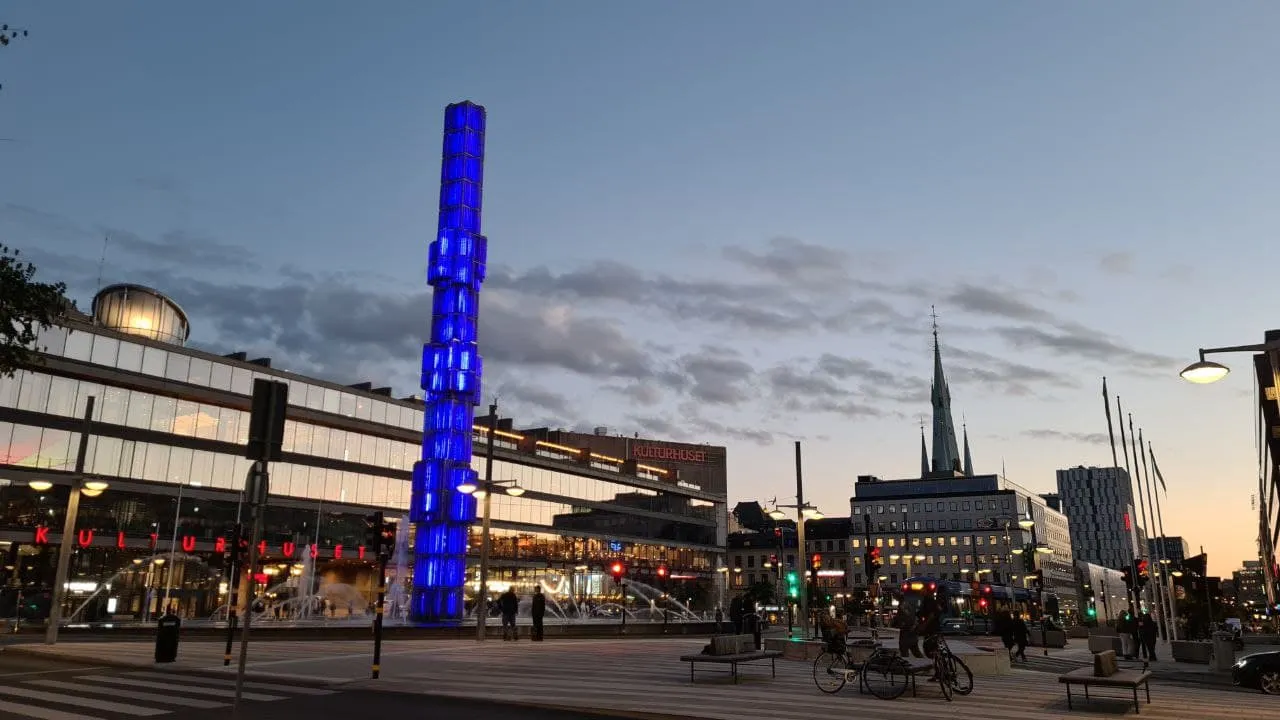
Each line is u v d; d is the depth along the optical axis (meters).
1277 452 87.69
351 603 78.50
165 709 14.41
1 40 14.14
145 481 65.88
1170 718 14.50
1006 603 48.22
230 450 71.75
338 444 79.69
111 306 73.56
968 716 14.20
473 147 50.31
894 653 16.86
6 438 59.53
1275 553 140.25
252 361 78.19
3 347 16.83
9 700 15.38
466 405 48.03
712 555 125.44
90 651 25.11
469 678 19.44
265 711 14.29
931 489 166.25
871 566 41.84
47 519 60.44
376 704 15.23
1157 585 61.47
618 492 110.31
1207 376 12.33
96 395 64.50
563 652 28.08
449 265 48.62
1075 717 14.33
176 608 65.31
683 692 17.16
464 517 46.56
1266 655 20.30
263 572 71.69
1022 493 175.75
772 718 13.71
